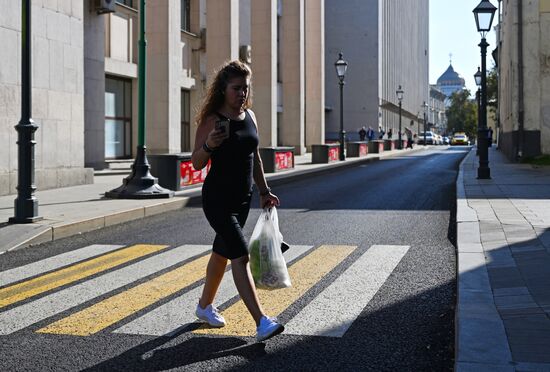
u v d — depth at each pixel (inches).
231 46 1109.1
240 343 175.8
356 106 3016.7
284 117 1545.3
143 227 409.7
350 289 235.5
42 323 197.2
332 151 1218.0
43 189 608.1
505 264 250.1
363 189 683.4
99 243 348.2
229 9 1103.0
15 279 259.8
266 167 871.7
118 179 753.0
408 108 4264.3
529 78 964.6
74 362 162.6
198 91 1270.9
